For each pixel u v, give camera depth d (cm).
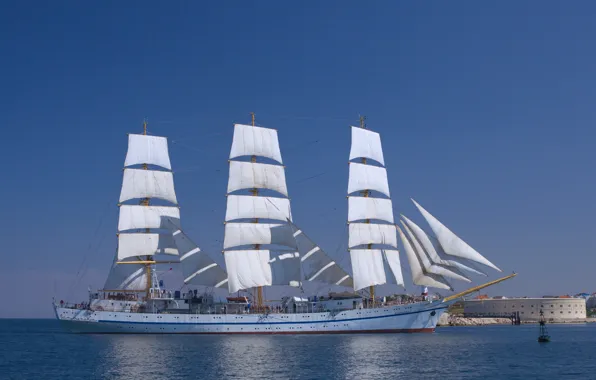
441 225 10038
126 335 10131
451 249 9906
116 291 11331
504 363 6812
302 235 10912
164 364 6581
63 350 8238
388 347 8250
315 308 10306
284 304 10725
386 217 11281
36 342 10344
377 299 10844
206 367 6341
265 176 11325
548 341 10119
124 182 11381
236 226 10969
